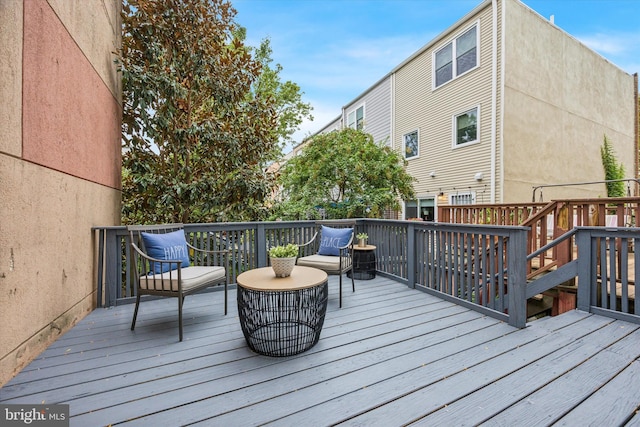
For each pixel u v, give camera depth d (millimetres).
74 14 2627
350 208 6555
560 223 3633
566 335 2457
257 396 1682
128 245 3342
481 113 7375
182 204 4656
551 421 1480
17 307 1886
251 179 4836
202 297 3568
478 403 1618
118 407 1581
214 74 4730
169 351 2217
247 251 4141
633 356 2105
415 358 2104
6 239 1776
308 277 2498
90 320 2818
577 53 8656
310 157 7320
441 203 8531
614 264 2801
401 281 4188
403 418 1502
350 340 2393
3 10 1740
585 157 8875
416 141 9430
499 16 6918
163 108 4309
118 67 3756
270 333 2324
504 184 6996
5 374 1778
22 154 1919
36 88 2066
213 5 4750
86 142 2898
